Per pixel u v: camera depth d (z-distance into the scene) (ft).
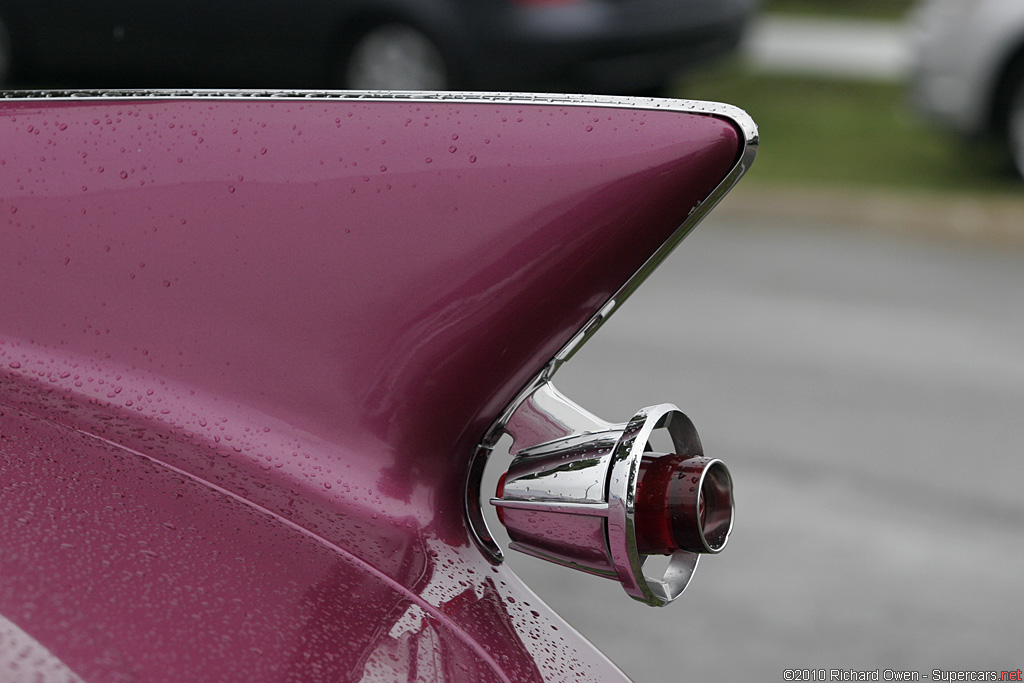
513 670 6.28
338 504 6.43
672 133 6.30
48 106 6.95
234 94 6.79
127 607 5.85
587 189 6.33
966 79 35.37
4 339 6.72
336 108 6.65
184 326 6.61
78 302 6.70
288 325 6.54
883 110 47.50
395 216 6.47
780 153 41.19
